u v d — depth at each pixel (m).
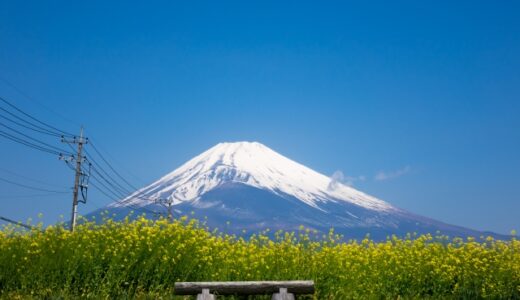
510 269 16.52
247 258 15.19
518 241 18.09
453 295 16.11
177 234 15.71
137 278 14.73
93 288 14.24
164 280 14.62
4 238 15.26
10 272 14.19
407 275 16.39
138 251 14.97
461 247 17.73
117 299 14.08
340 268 15.17
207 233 16.45
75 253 14.58
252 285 11.77
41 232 15.57
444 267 16.50
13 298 13.60
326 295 14.75
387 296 15.77
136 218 16.62
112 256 14.88
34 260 14.43
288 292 11.79
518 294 16.03
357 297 15.02
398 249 17.75
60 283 14.20
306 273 14.92
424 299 15.84
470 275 16.53
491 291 16.05
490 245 18.19
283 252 15.53
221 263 15.24
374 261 16.20
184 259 15.10
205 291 11.27
